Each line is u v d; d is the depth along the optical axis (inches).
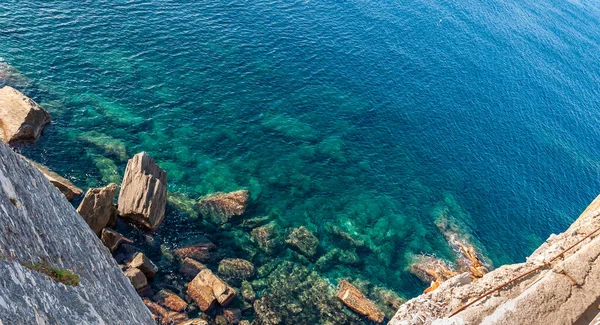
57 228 444.5
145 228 1314.0
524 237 1720.0
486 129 2212.1
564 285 596.4
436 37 2903.5
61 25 2033.7
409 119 2137.1
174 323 1082.1
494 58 2832.2
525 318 576.7
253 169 1663.4
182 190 1502.2
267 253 1391.5
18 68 1734.7
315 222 1542.8
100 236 1214.9
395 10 3097.9
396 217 1644.9
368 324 1251.2
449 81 2495.1
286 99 2032.5
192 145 1680.6
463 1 3506.4
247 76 2087.8
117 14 2222.0
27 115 1443.2
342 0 3016.7
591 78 2842.0
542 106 2485.2
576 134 2326.5
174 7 2410.2
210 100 1897.1
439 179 1867.6
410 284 1438.2
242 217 1477.6
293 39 2445.9
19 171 416.8
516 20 3405.5
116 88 1807.3
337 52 2450.8
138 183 1317.7
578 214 1868.8
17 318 283.6
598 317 539.5
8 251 324.2
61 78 1766.7
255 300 1235.9
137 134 1652.3
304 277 1349.7
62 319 347.9
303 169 1728.6
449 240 1616.6
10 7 2043.6
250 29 2417.6
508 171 2001.7
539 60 2923.2
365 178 1774.1
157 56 2033.7
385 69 2437.3
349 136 1948.8
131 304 558.9
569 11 3782.0
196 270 1249.4
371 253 1497.3
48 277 365.7
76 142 1529.3
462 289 692.1
